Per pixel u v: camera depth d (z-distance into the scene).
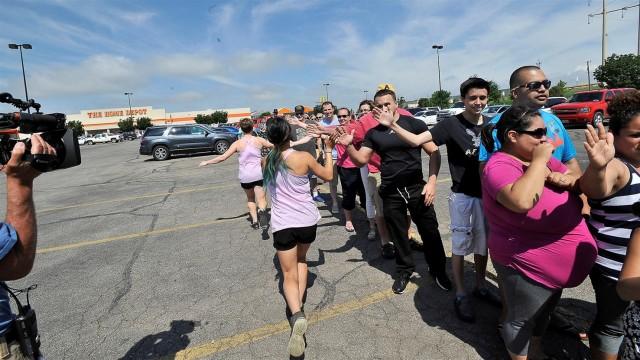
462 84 2.71
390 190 3.13
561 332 2.51
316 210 2.87
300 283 2.98
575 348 2.36
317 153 6.41
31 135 1.26
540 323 2.11
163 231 5.50
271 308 3.11
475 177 2.74
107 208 7.36
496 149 2.20
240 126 5.11
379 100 3.12
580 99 16.59
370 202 4.43
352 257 4.07
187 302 3.30
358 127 3.64
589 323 2.58
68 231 5.87
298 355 2.43
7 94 1.29
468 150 2.71
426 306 2.97
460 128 2.77
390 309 2.96
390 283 3.40
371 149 3.17
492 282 3.27
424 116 29.62
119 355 2.62
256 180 5.02
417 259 3.89
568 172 2.08
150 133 16.91
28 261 1.29
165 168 13.51
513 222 1.85
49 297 3.57
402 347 2.49
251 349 2.59
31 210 1.29
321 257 4.12
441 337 2.57
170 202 7.46
